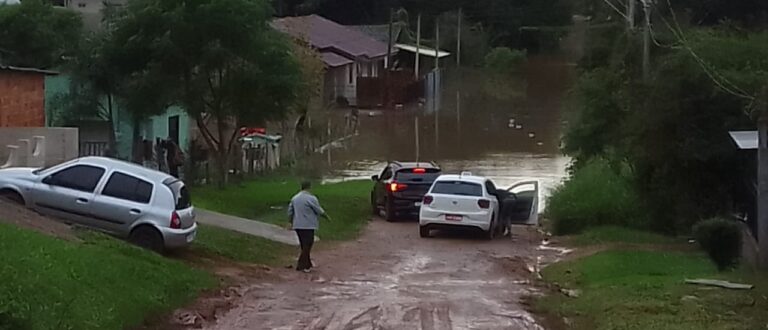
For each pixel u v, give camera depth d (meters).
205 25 31.73
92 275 14.05
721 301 15.34
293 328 13.85
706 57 25.59
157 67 32.38
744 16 35.59
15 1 41.19
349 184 41.56
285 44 34.00
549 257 24.33
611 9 41.66
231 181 37.91
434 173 32.94
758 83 24.23
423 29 101.00
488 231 28.14
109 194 19.14
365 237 28.12
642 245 24.67
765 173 19.61
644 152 26.47
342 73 81.19
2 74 28.84
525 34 100.75
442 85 92.38
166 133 42.59
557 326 14.51
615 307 15.09
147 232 19.00
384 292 17.58
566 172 41.81
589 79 30.75
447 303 16.34
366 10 106.56
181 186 19.80
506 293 17.78
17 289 11.77
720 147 25.16
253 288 17.48
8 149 25.47
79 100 35.84
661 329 13.16
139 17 32.31
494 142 59.81
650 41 30.38
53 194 19.19
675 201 26.89
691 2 35.97
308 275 19.77
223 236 23.08
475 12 102.19
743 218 24.33
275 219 29.19
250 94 33.16
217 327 13.79
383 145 58.31
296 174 44.69
